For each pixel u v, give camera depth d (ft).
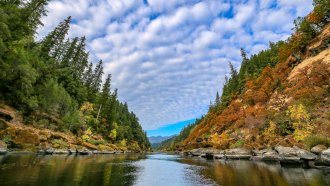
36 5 174.91
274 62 285.23
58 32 242.78
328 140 81.71
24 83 139.23
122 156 173.99
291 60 217.36
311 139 86.84
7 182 41.09
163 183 54.24
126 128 401.90
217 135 215.31
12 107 141.69
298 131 105.29
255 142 146.61
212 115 335.88
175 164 110.52
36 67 175.52
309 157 79.87
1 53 117.19
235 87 336.90
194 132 380.99
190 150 228.43
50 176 51.03
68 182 46.14
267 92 214.90
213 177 63.62
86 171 65.57
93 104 304.71
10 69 131.44
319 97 132.77
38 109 166.81
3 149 87.71
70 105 220.23
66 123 193.57
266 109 187.73
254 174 66.28
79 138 195.00
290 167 80.94
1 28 114.93
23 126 130.21
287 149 93.09
